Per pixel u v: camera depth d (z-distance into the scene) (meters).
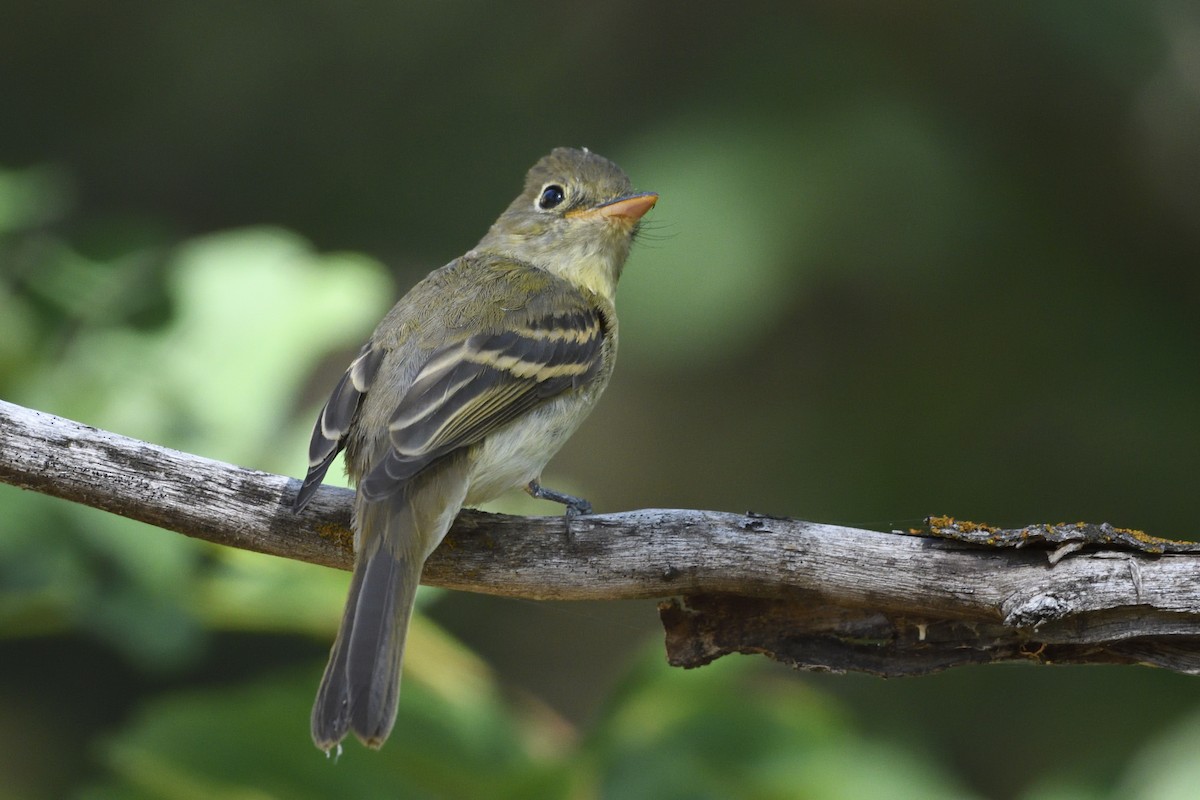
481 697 7.39
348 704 5.75
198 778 7.21
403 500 6.36
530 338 7.23
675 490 13.41
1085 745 10.88
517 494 8.48
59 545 7.35
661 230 11.21
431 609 12.91
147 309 8.35
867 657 6.13
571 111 12.55
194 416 8.05
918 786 8.02
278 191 13.17
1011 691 11.32
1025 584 5.74
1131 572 5.64
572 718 13.26
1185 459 11.52
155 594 7.34
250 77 13.27
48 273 8.33
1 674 12.39
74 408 7.95
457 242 12.89
